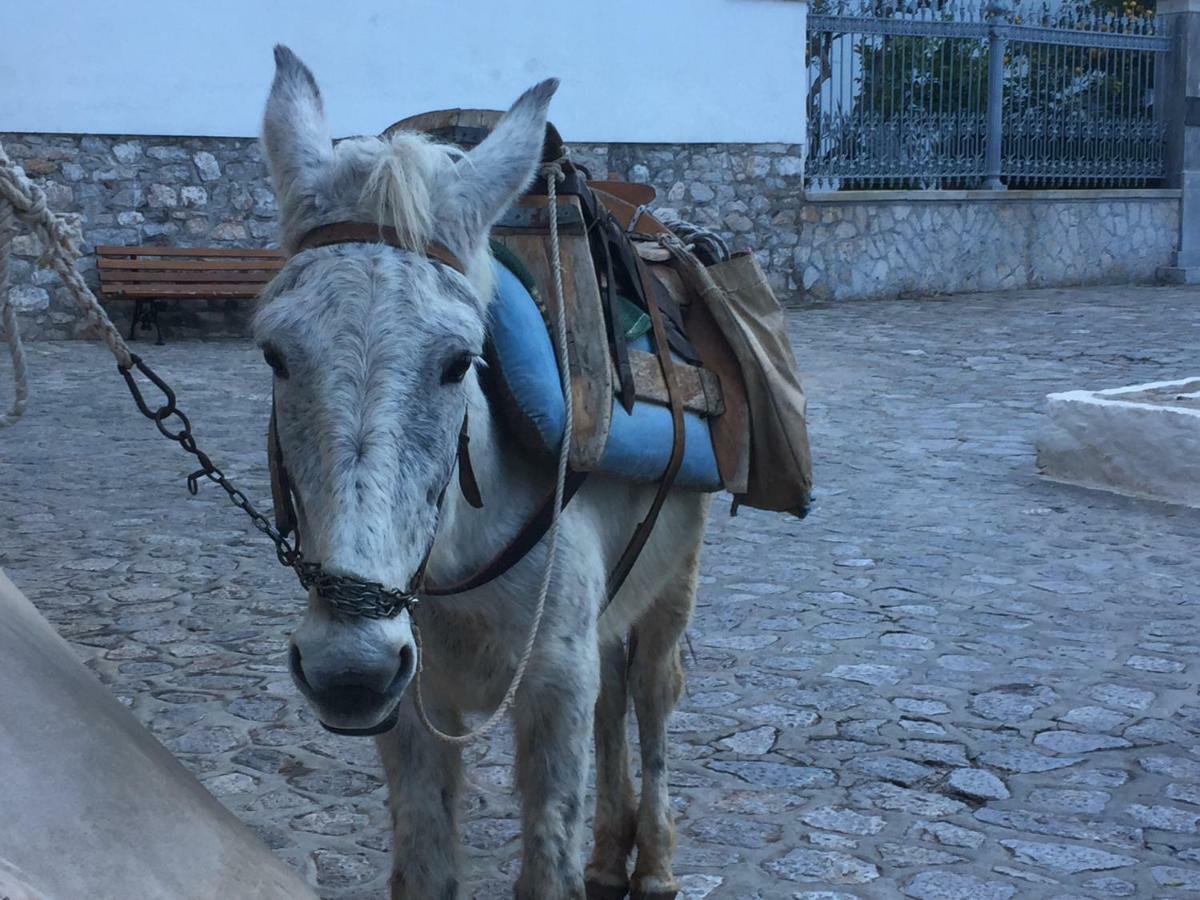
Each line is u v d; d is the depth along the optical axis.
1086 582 6.38
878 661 5.31
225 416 10.09
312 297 2.13
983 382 12.02
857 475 8.67
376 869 3.68
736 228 17.86
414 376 2.11
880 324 16.12
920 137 19.27
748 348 3.47
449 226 2.36
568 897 2.71
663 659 3.61
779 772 4.29
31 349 13.26
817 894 3.50
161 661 5.24
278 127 2.43
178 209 14.49
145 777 2.29
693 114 17.25
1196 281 21.17
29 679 2.28
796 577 6.49
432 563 2.62
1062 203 20.39
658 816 3.50
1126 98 21.20
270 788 4.17
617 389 2.99
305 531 2.24
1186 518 7.54
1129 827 3.87
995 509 7.79
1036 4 23.16
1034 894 3.48
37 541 6.84
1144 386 9.01
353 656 2.03
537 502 2.76
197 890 2.14
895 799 4.08
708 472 3.31
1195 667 5.21
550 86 2.55
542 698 2.76
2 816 1.94
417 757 2.80
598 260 3.17
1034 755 4.39
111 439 9.20
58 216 2.37
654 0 16.69
